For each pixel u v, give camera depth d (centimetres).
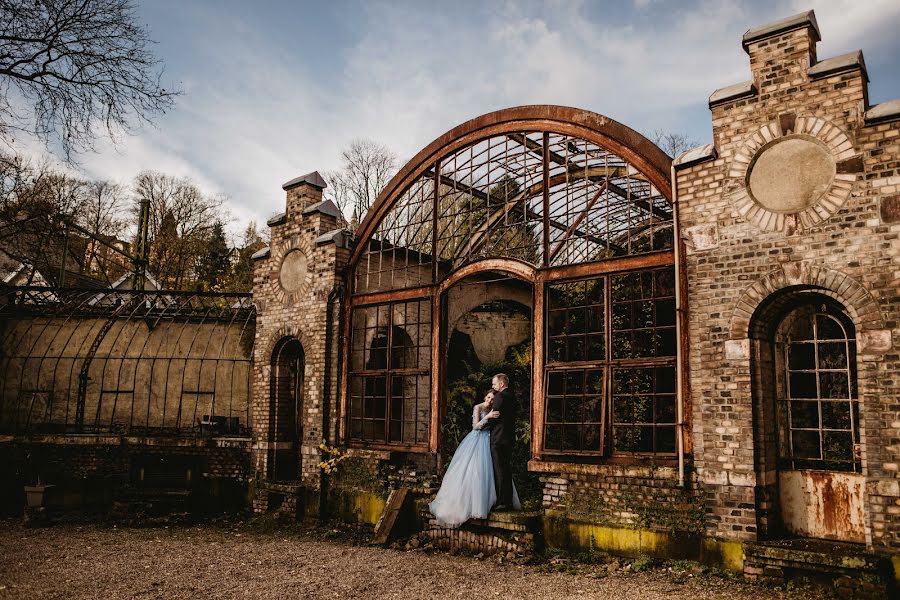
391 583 795
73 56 1223
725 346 801
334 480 1224
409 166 1213
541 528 927
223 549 1020
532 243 1303
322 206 1308
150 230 3650
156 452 1400
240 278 3631
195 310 1598
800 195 769
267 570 873
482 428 1004
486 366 1703
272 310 1381
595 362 914
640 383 1347
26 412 1522
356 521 1177
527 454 1476
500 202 1241
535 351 974
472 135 1130
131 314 1528
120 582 812
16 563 918
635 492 852
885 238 707
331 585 789
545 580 790
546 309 978
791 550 712
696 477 806
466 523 973
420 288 1159
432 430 1110
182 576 842
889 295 698
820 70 761
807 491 775
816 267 746
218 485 1374
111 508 1364
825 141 755
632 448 1327
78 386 1506
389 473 1155
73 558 955
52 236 1986
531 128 1045
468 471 971
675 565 802
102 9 1211
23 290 1570
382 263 1371
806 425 796
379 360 1404
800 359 805
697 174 851
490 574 829
